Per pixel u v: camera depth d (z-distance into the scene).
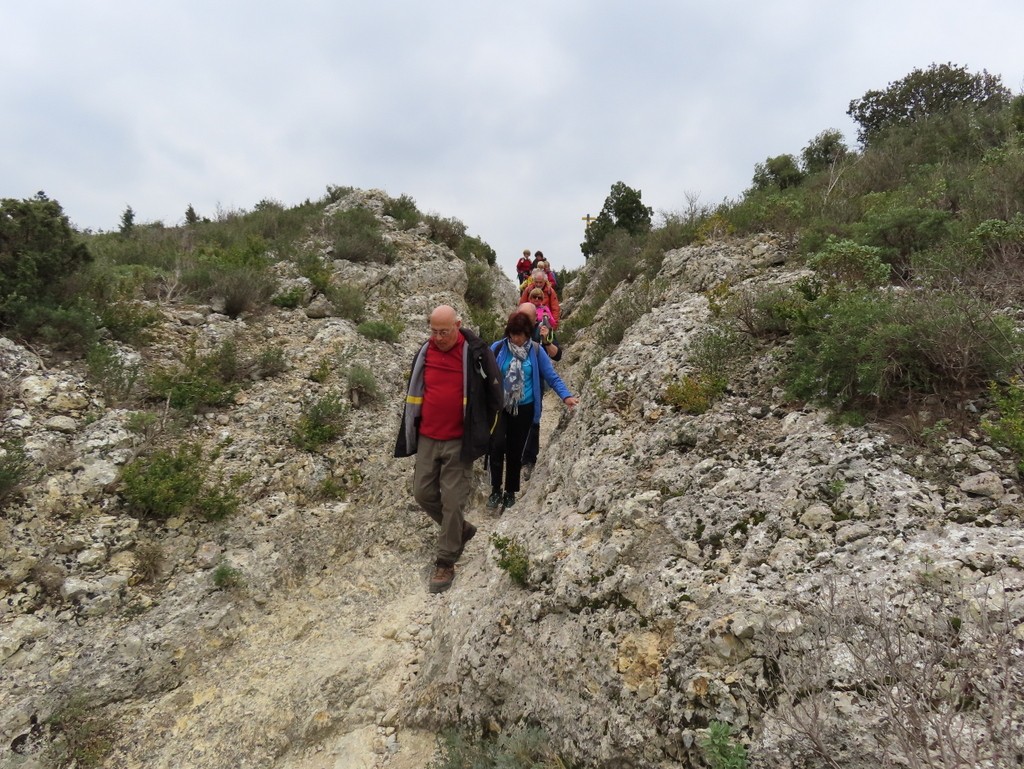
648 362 5.07
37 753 3.17
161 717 3.53
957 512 2.68
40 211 5.47
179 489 4.52
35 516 3.96
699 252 7.77
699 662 2.62
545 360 5.26
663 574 3.12
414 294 11.02
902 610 2.33
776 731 2.25
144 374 5.50
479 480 6.18
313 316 8.18
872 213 6.30
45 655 3.48
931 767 1.72
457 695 3.47
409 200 15.73
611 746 2.69
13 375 4.76
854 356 3.51
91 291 5.96
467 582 4.43
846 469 3.10
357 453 5.85
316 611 4.49
